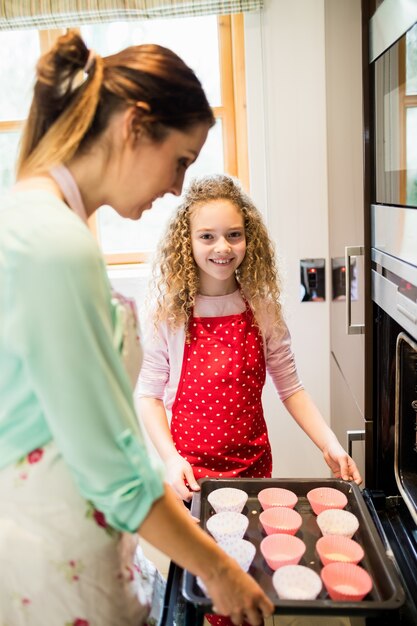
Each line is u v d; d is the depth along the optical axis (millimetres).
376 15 1109
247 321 1438
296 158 1980
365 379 1272
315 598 836
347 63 1438
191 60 2082
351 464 1211
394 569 863
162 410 1472
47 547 800
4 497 806
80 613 824
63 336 667
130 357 821
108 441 700
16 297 672
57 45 771
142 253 2248
